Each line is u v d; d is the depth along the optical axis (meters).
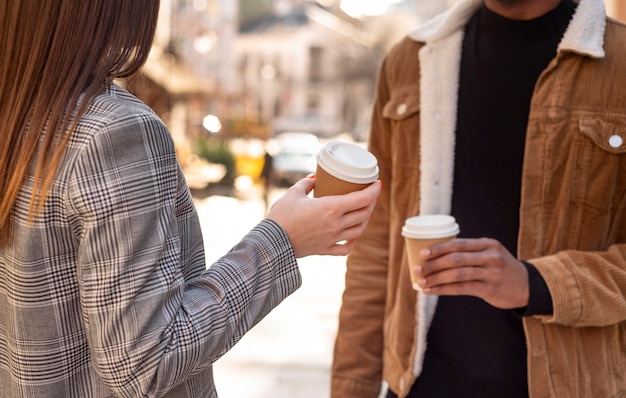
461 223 1.74
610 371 1.58
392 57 1.92
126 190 0.95
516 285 1.45
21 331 1.00
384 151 1.96
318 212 1.13
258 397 4.25
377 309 1.92
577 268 1.50
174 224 1.04
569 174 1.59
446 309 1.74
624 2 6.72
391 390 1.90
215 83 25.25
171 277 0.99
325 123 47.16
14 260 0.99
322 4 51.09
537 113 1.63
